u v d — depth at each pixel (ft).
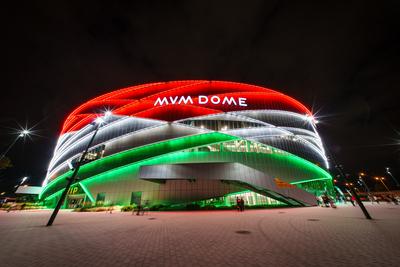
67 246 29.27
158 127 139.95
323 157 165.99
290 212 79.20
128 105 156.87
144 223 55.11
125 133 143.43
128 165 132.77
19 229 45.65
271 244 28.37
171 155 131.75
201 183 125.29
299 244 28.04
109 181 133.18
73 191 139.95
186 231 40.86
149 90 165.89
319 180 146.82
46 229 45.52
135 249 27.20
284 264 20.04
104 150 142.41
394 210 79.56
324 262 20.40
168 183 127.03
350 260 20.85
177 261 21.83
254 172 102.53
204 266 20.04
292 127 151.33
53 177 163.32
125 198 126.93
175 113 143.64
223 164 100.42
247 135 137.90
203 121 139.85
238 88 162.91
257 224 47.98
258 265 19.95
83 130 162.20
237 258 22.39
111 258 23.18
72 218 70.95
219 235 35.88
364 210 55.26
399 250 24.02
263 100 157.07
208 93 156.35
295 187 112.27
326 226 42.86
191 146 132.05
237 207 97.04
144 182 128.77
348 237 31.73
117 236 36.55
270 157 134.62
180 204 121.39
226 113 143.23
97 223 55.83
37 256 24.31
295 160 139.95
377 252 23.39
